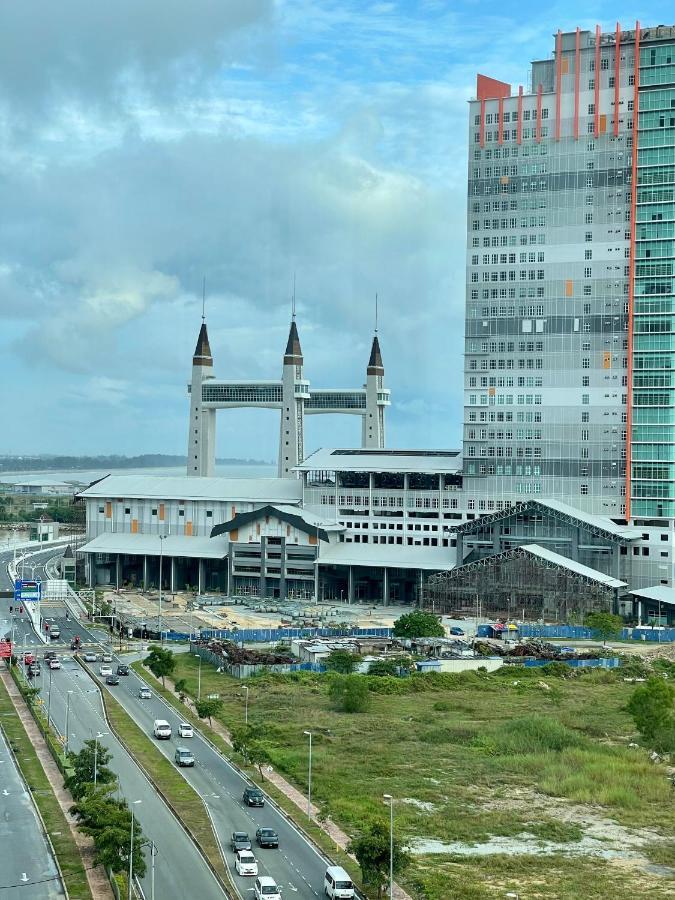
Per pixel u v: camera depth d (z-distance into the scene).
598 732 195.75
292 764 170.62
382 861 121.06
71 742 180.25
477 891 122.44
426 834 143.12
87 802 132.75
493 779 168.75
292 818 144.62
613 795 160.12
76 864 127.31
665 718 187.88
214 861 127.81
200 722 197.88
